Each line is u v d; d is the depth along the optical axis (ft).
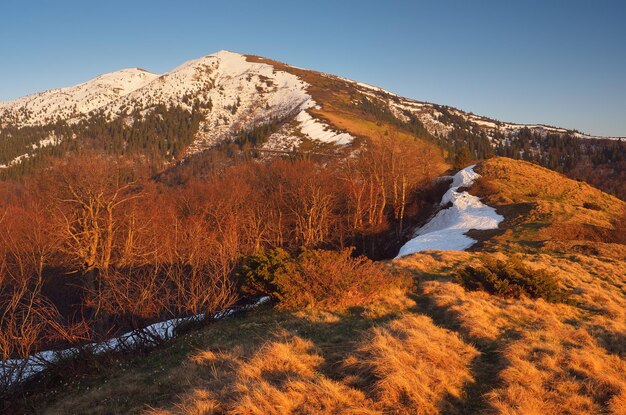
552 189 168.25
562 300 44.01
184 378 26.48
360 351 25.85
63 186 116.26
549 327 33.76
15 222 122.01
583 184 181.16
